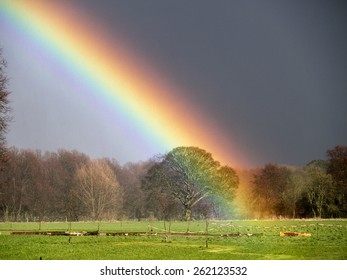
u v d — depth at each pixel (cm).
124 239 4403
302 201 9612
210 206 9894
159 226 6688
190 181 9906
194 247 3725
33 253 3359
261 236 4703
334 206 9056
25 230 5616
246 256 3198
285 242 4056
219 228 6091
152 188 10194
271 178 10294
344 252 3375
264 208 10106
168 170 10075
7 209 10450
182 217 9875
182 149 10212
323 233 4988
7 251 3453
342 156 9894
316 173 9475
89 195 10656
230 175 10050
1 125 6656
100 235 4894
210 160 10200
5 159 7325
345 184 9188
